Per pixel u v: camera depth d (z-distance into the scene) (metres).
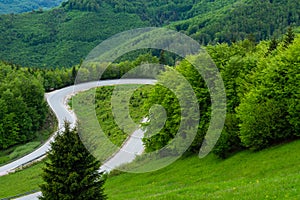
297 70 47.69
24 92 120.19
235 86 57.09
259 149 48.09
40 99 123.12
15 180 75.31
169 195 35.66
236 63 57.56
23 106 113.31
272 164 41.38
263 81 50.81
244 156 47.88
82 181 32.88
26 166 85.31
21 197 59.12
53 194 33.44
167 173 51.97
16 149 102.44
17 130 110.75
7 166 87.56
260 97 49.97
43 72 170.50
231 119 51.81
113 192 49.12
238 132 50.34
